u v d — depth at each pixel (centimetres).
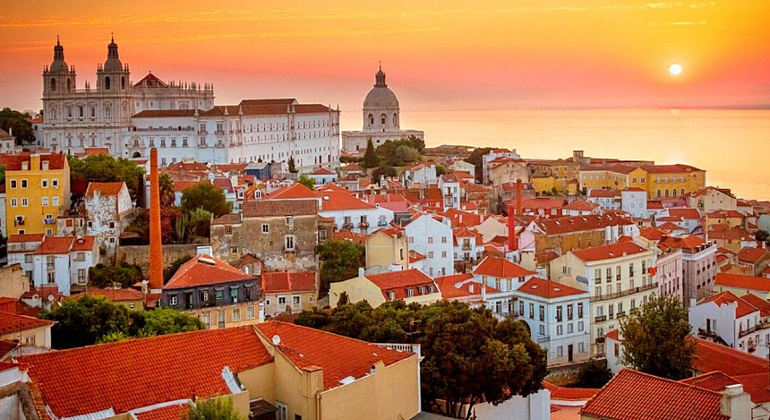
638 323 17300
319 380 10044
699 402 10112
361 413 10456
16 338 13812
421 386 12988
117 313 17000
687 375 16250
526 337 14475
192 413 8881
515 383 13450
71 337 16488
